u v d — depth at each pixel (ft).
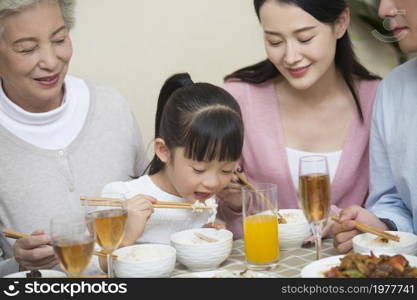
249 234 5.73
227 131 6.47
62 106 7.68
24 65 6.76
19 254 6.04
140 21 14.57
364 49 15.51
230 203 7.93
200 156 6.48
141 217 6.54
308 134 8.38
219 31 15.12
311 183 5.51
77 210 7.55
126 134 8.30
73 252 4.89
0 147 7.36
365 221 6.39
